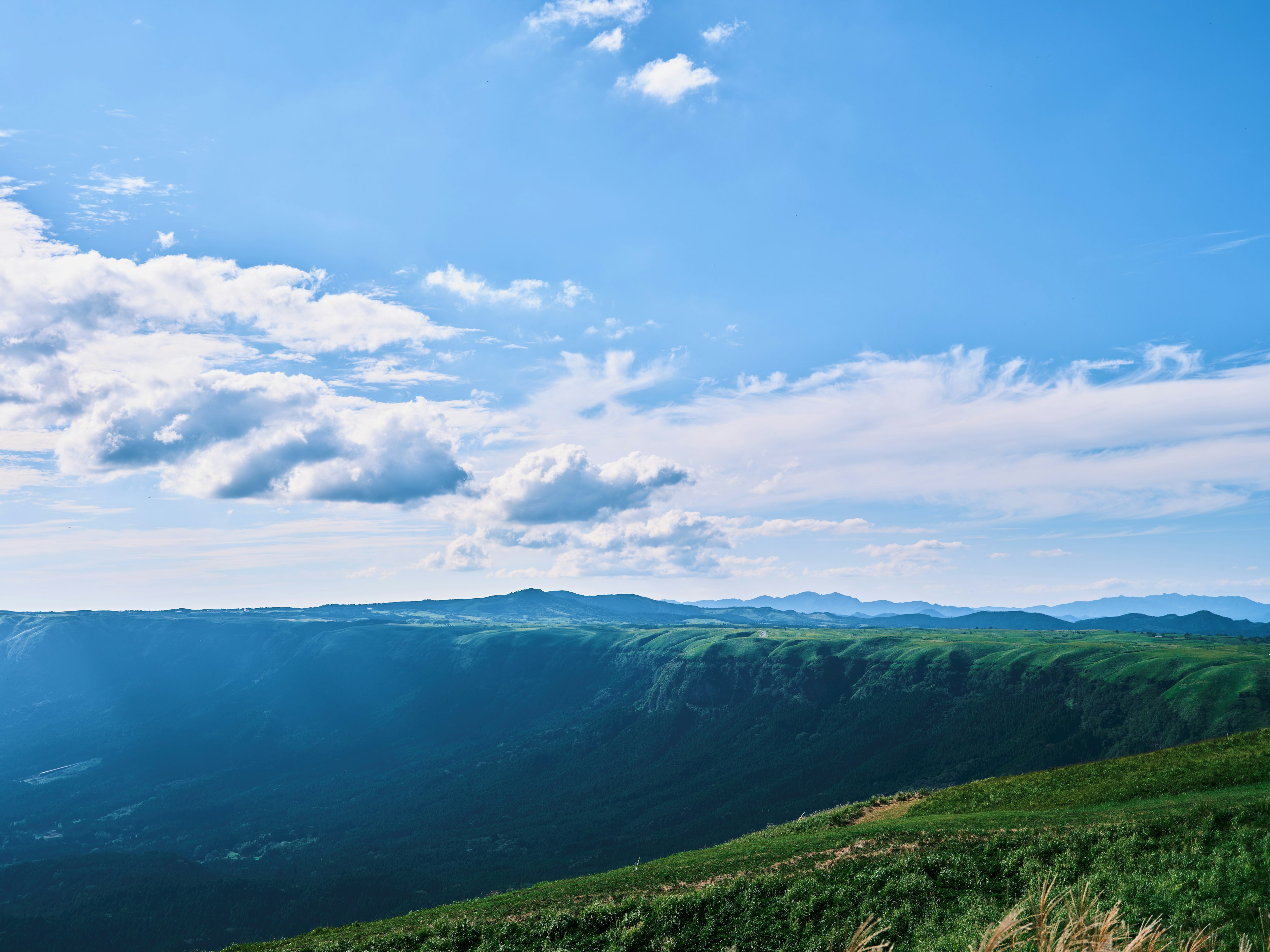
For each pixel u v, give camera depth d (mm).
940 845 37656
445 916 42312
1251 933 20703
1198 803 37812
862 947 8062
